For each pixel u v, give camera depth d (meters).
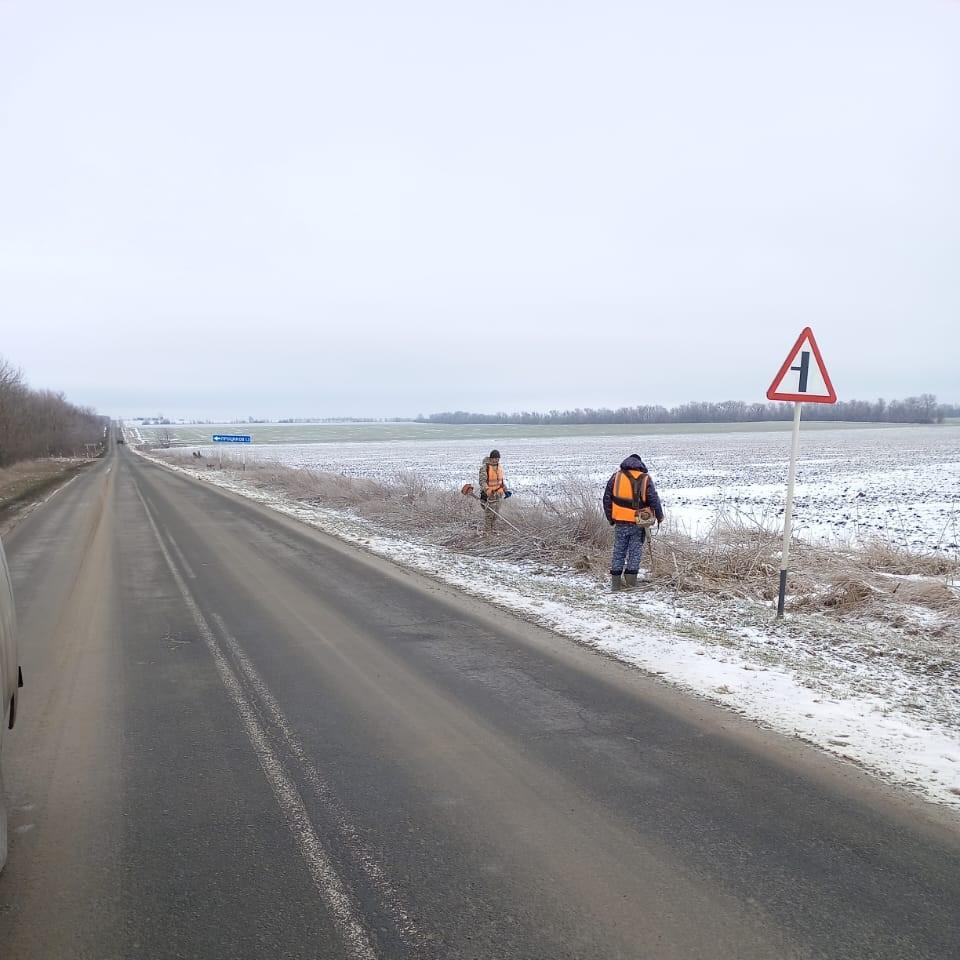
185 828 3.41
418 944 2.59
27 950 2.57
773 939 2.63
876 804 3.62
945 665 5.97
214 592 8.98
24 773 4.02
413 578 9.88
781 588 7.54
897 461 48.06
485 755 4.24
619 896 2.88
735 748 4.31
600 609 7.98
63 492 27.73
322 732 4.60
